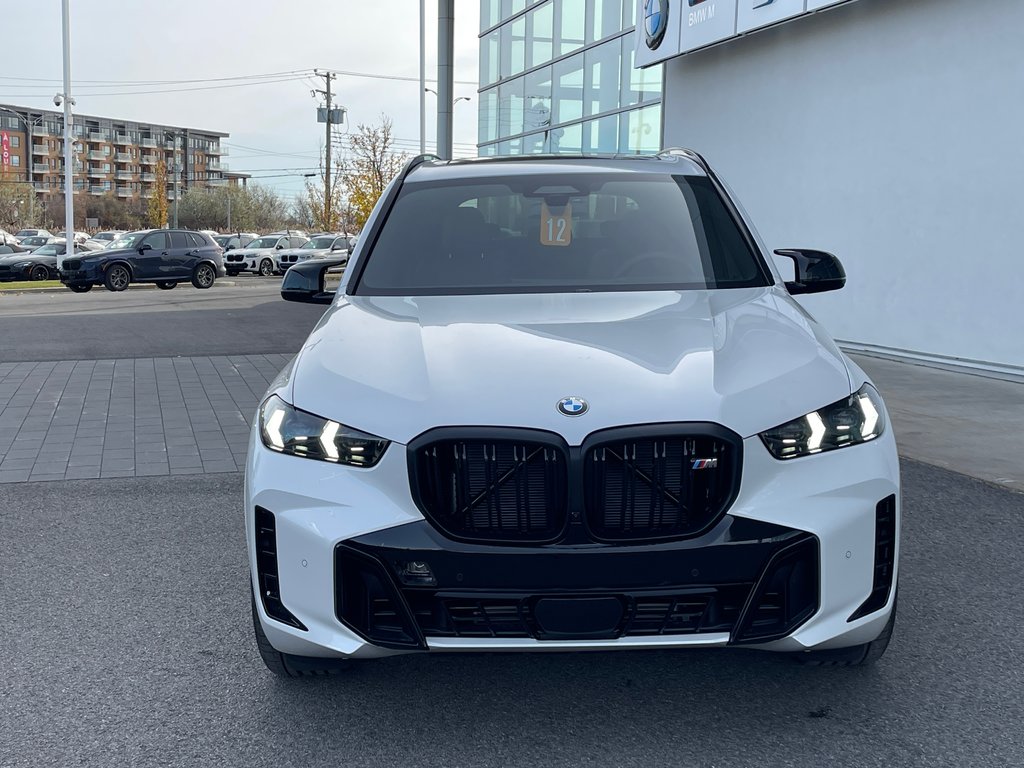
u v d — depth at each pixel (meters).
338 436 2.64
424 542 2.51
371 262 3.83
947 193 9.91
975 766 2.58
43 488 5.64
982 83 9.42
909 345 10.53
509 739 2.76
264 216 119.56
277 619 2.69
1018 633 3.45
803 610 2.57
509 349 2.86
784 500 2.55
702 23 13.39
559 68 19.34
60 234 67.19
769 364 2.79
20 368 10.28
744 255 3.83
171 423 7.46
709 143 14.20
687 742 2.73
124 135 148.25
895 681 3.08
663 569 2.48
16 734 2.83
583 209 4.01
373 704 2.98
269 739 2.79
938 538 4.53
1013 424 7.09
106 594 3.96
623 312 3.22
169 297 22.77
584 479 2.50
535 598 2.50
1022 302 9.09
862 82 11.04
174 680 3.17
